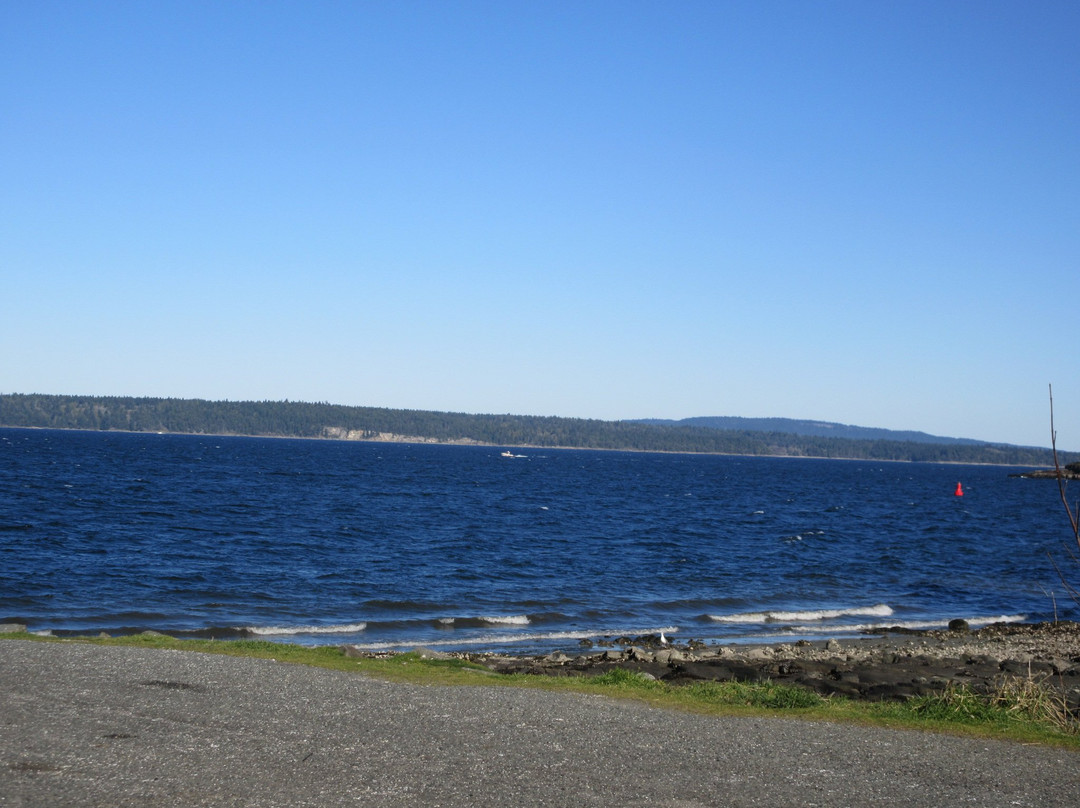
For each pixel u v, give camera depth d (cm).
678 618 2406
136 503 4806
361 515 4781
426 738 823
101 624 1992
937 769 797
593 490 8131
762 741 878
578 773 732
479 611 2369
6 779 630
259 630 2006
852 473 17525
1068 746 911
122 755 707
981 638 2156
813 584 3102
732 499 7675
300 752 750
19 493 5059
